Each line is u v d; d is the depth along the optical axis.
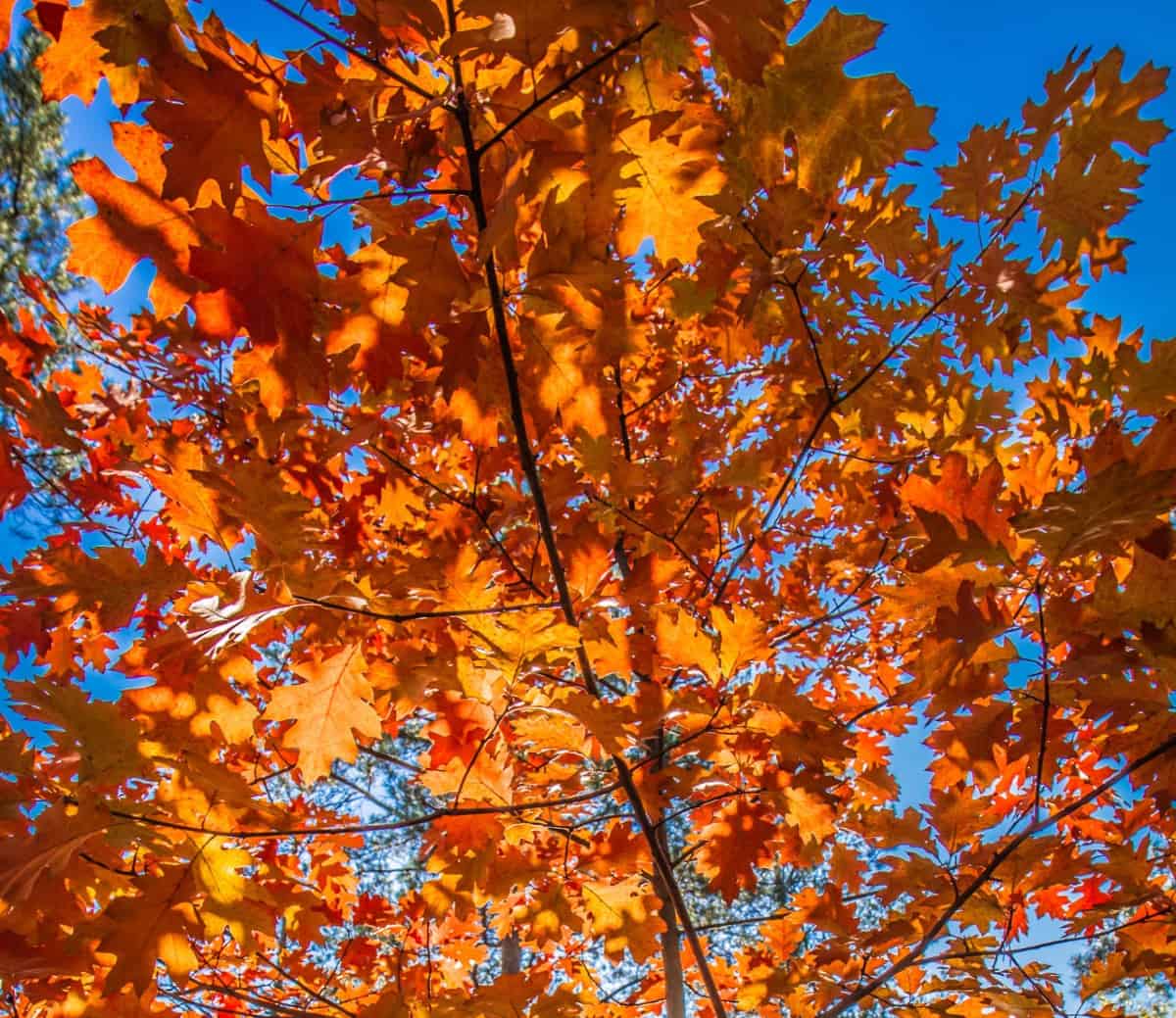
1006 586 1.34
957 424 2.40
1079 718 1.73
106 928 1.46
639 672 2.04
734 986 3.50
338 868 2.84
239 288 1.31
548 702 1.79
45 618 1.84
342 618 1.84
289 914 2.08
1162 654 1.25
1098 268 1.65
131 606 1.58
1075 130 1.58
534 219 1.52
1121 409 1.65
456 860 1.92
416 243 1.37
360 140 1.35
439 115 1.43
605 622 1.85
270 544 1.50
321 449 2.42
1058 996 1.85
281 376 1.42
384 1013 1.91
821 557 2.96
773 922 2.94
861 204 1.84
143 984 1.46
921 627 2.27
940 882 1.77
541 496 1.62
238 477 1.45
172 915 1.52
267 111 1.28
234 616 1.50
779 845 2.47
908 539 2.52
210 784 1.54
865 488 2.78
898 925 1.92
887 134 1.60
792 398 2.72
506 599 2.29
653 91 1.58
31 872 1.41
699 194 1.67
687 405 2.68
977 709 1.49
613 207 1.43
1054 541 1.21
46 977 1.55
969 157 1.66
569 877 2.62
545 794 2.82
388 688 1.77
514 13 1.21
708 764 2.52
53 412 1.65
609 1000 3.49
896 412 2.44
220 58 1.24
